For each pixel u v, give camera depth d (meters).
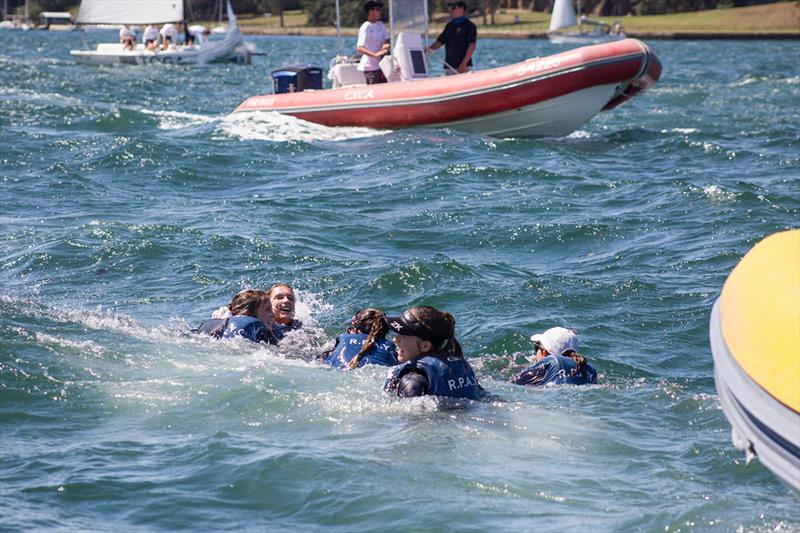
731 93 50.66
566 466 8.73
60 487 8.20
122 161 26.52
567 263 17.66
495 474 8.45
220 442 9.02
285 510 7.84
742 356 6.19
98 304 14.78
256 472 8.40
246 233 19.03
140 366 11.38
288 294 13.63
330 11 183.25
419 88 31.80
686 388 11.77
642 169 26.84
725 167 27.02
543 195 23.11
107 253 17.36
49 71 61.00
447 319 10.45
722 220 20.30
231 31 75.88
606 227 19.77
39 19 194.12
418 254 18.16
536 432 9.53
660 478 8.52
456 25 33.09
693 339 13.71
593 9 190.00
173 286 15.88
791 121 37.53
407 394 10.10
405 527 7.52
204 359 11.72
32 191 23.06
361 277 16.33
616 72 30.39
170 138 30.56
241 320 12.77
